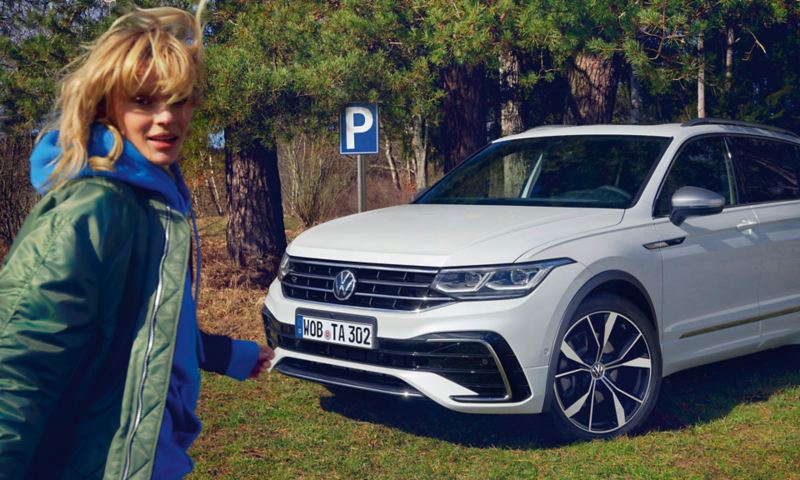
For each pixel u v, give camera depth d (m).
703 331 5.11
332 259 4.59
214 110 8.39
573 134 5.79
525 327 4.12
